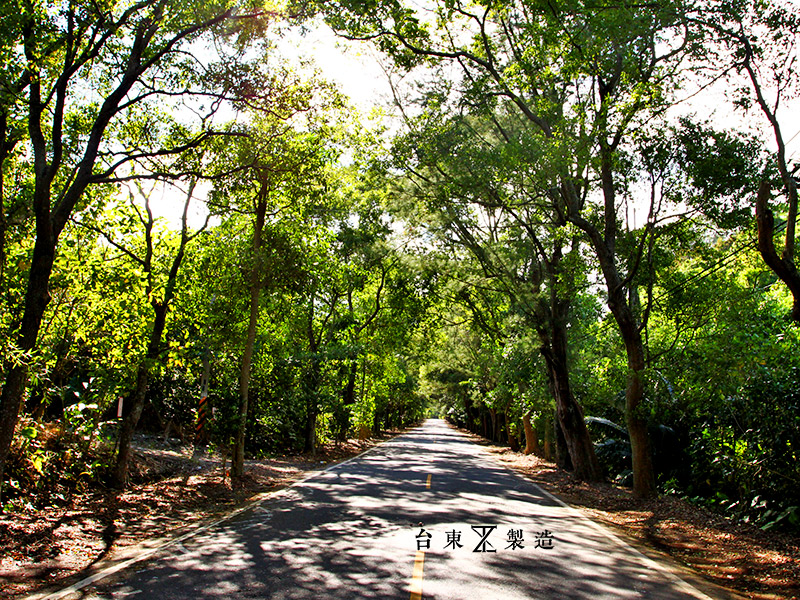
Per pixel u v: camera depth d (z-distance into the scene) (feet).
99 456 44.65
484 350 113.29
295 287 60.03
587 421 74.74
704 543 32.19
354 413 112.47
